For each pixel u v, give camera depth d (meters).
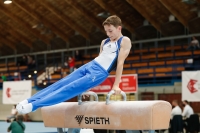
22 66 38.88
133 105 6.42
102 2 30.14
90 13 32.62
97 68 6.99
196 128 21.41
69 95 6.65
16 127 15.37
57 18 35.00
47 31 35.41
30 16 35.06
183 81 23.25
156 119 6.27
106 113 6.71
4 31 38.72
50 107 7.66
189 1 26.42
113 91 6.80
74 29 34.97
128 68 31.17
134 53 33.50
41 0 31.33
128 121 6.45
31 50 40.34
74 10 33.00
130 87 22.31
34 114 32.03
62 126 7.44
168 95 26.62
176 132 21.16
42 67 38.94
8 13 34.03
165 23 32.19
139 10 30.08
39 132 18.58
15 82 28.91
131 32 33.75
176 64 28.59
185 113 21.58
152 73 28.59
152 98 26.36
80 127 7.13
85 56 35.78
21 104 6.43
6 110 34.53
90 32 36.09
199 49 29.67
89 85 6.82
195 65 28.27
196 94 22.73
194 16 30.91
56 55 38.84
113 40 7.22
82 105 7.16
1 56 42.78
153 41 33.25
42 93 6.80
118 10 31.58
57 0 31.62
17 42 40.75
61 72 33.28
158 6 30.20
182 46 30.92
